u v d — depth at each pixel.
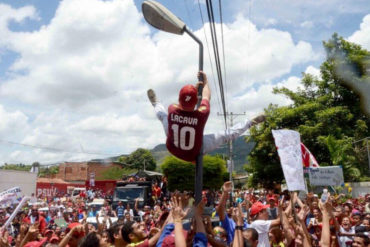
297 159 5.37
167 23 3.60
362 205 13.28
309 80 31.09
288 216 5.68
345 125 28.08
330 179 11.66
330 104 29.66
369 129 28.72
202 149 3.31
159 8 3.60
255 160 30.73
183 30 3.60
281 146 5.36
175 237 2.95
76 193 42.44
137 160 80.38
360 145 25.39
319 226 6.99
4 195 10.27
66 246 5.60
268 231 5.20
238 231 3.73
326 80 30.56
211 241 3.98
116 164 66.88
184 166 35.75
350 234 6.80
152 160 82.06
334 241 6.64
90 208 19.81
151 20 3.66
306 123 27.75
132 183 22.11
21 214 13.55
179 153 3.23
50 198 37.50
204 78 3.58
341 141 23.89
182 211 3.13
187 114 3.19
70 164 66.19
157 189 23.89
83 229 5.66
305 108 28.62
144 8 3.65
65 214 16.94
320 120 27.52
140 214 16.98
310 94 31.44
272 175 30.12
